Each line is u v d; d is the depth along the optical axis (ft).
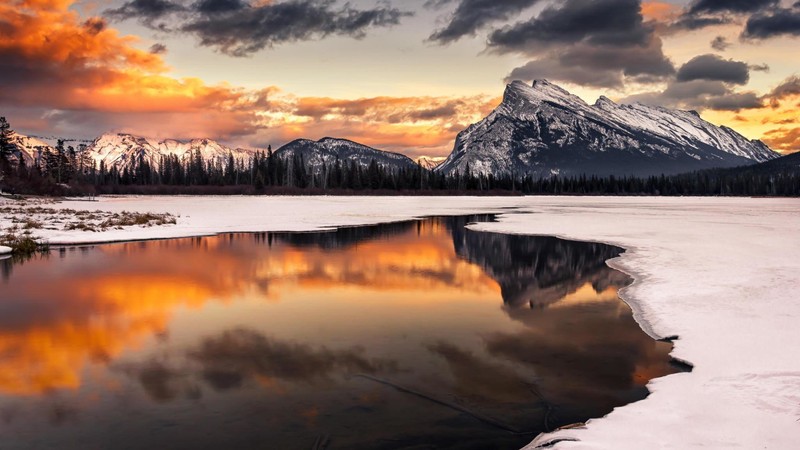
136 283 57.77
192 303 48.47
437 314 44.73
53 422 24.17
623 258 72.54
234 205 229.86
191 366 31.58
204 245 92.43
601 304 48.06
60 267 67.97
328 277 62.44
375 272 66.08
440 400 26.40
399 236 110.32
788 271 57.00
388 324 41.39
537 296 52.08
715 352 31.68
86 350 34.63
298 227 128.06
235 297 51.06
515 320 42.63
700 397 25.44
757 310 40.75
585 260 75.00
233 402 26.27
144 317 43.32
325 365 31.73
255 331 39.27
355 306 47.60
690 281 53.06
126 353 34.06
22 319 42.39
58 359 32.83
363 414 24.82
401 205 260.83
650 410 24.25
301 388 28.07
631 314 43.68
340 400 26.45
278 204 245.86
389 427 23.47
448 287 56.80
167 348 35.04
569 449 20.77
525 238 105.29
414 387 28.17
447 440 22.22
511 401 26.27
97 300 49.42
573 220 151.02
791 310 40.45
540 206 262.26
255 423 23.93
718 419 23.04
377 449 21.44
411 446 21.67
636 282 55.16
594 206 263.29
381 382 28.94
